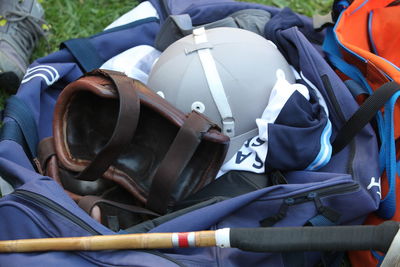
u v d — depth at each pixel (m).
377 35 1.71
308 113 1.47
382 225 1.08
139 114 1.38
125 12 2.27
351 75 1.65
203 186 1.41
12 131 1.50
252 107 1.49
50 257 1.17
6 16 1.96
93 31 2.21
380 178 1.45
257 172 1.44
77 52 1.82
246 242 1.12
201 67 1.49
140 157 1.45
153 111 1.41
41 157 1.50
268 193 1.29
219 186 1.42
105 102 1.45
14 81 1.84
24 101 1.58
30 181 1.27
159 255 1.16
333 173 1.37
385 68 1.46
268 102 1.51
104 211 1.41
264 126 1.43
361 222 1.39
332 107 1.52
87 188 1.46
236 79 1.48
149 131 1.44
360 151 1.45
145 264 1.13
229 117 1.48
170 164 1.28
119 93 1.29
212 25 1.80
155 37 1.97
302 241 1.10
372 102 1.38
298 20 1.79
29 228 1.22
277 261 1.25
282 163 1.41
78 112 1.48
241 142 1.52
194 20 1.95
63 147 1.46
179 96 1.50
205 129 1.28
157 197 1.33
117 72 1.39
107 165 1.31
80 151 1.47
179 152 1.28
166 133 1.42
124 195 1.49
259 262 1.25
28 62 2.00
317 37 1.91
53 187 1.28
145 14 2.01
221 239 1.13
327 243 1.09
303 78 1.60
